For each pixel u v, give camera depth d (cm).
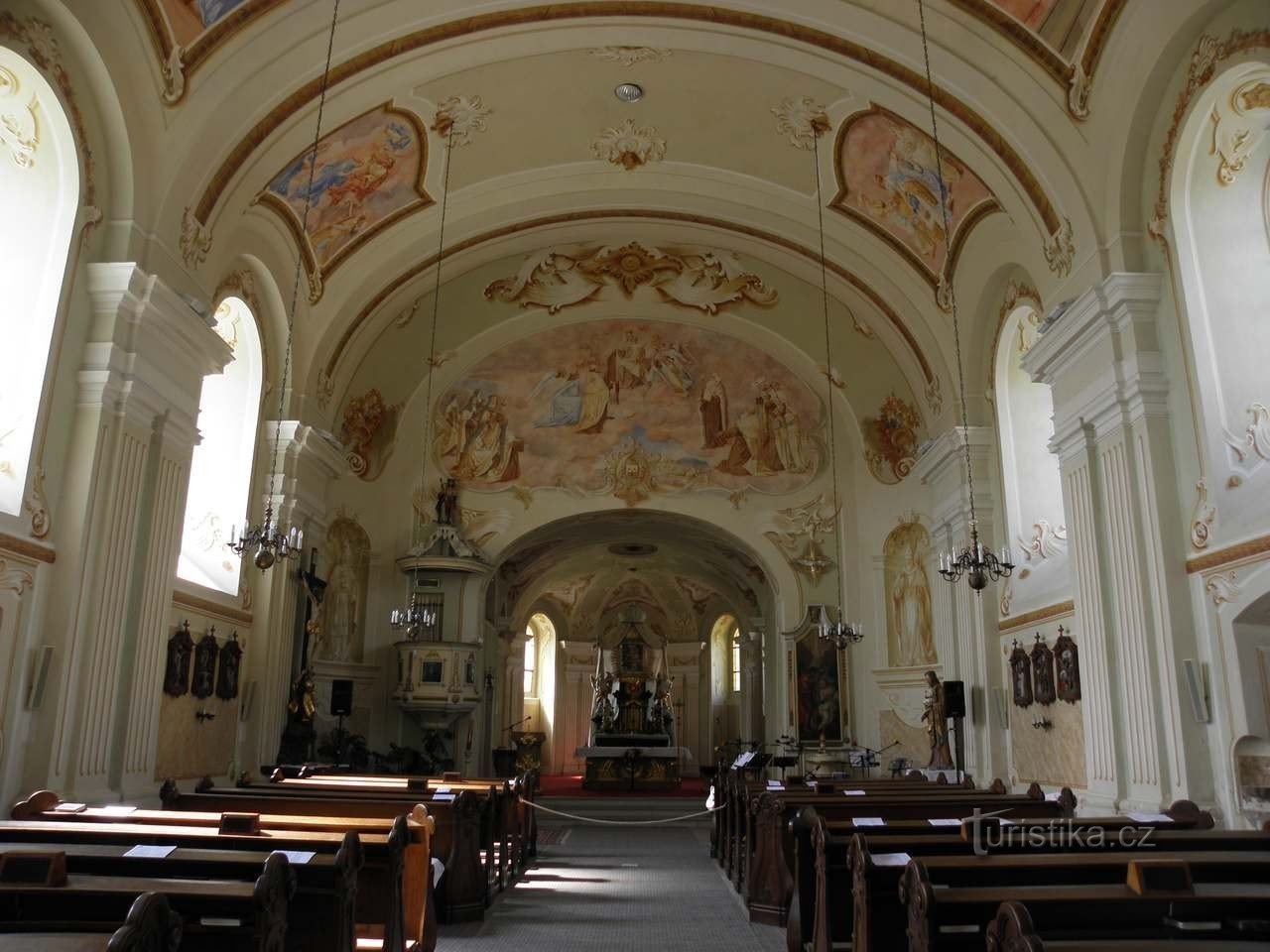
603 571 2950
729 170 1559
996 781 1038
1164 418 968
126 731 955
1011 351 1409
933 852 607
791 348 1830
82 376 925
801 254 1714
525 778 1283
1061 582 1222
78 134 909
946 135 1230
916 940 455
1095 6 988
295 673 1459
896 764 1609
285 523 1421
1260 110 869
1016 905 374
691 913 942
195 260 1105
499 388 1855
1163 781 916
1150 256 1001
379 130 1341
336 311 1554
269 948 420
